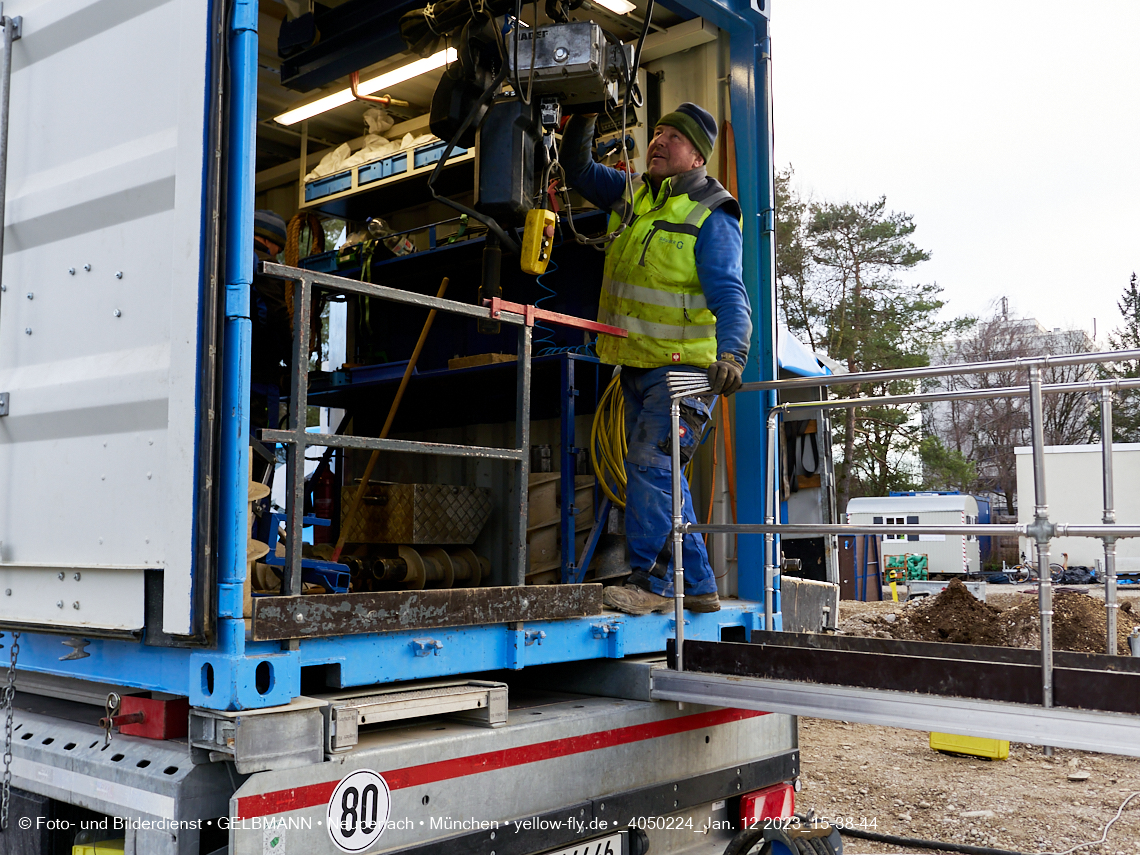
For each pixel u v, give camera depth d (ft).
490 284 10.94
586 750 8.73
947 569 75.41
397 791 7.15
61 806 7.85
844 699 8.61
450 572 12.76
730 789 10.18
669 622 10.66
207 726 6.57
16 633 8.16
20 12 8.61
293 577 7.02
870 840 13.97
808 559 22.53
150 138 7.32
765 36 13.65
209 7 6.94
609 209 12.69
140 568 6.88
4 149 8.51
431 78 14.99
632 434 11.32
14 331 8.40
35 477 7.98
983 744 19.66
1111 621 9.11
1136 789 17.21
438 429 16.10
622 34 14.47
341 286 7.57
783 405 12.30
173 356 6.83
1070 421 121.39
